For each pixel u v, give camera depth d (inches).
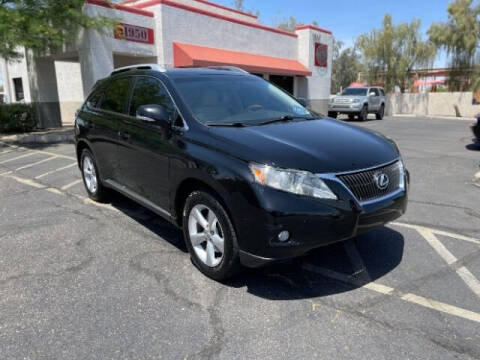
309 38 895.1
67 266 150.4
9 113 542.9
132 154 173.2
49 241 173.9
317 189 117.6
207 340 107.3
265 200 115.8
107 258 156.9
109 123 193.3
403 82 1251.2
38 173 307.3
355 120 893.8
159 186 157.8
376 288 134.0
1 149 432.8
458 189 255.6
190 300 126.6
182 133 145.5
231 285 135.9
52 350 103.6
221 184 124.2
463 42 1151.0
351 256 158.1
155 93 169.2
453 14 1162.0
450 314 118.6
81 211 214.5
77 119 232.5
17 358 100.7
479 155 384.8
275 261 118.8
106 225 193.3
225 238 128.2
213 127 141.9
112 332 110.8
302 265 150.6
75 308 122.4
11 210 217.5
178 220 153.6
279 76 875.4
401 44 1231.5
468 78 1195.9
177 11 606.2
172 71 175.0
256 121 155.3
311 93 936.9
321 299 127.3
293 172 117.0
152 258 156.9
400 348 103.7
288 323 114.7
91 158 224.1
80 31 508.4
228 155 126.5
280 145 127.3
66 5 471.8
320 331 110.9
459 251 161.9
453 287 134.1
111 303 125.1
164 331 111.2
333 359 99.7
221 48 695.7
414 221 196.1
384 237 176.2
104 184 211.5
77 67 799.7
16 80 868.0
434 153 398.0
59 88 819.4
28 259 156.6
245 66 688.4
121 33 534.6
